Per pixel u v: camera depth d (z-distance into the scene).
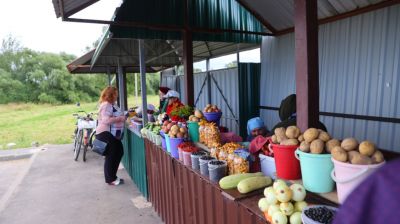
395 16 3.64
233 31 5.00
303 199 1.45
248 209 1.73
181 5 4.50
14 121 18.19
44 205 4.52
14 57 32.47
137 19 4.20
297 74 2.08
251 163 2.11
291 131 1.75
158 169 3.75
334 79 4.52
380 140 3.97
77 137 7.48
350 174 1.32
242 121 6.36
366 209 0.57
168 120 3.60
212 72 7.62
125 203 4.45
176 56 8.02
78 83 31.45
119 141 5.24
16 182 5.70
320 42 4.69
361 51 4.09
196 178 2.52
